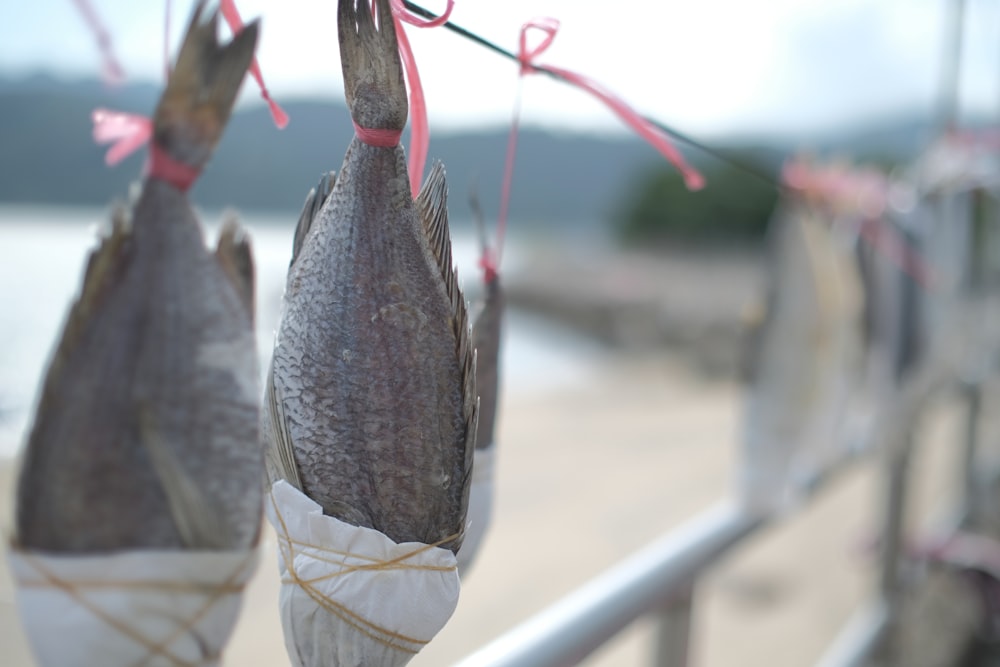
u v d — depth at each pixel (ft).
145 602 1.57
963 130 6.70
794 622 9.64
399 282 1.62
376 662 1.65
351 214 1.62
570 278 70.08
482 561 12.36
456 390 1.68
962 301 7.43
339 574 1.62
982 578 7.02
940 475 13.34
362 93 1.60
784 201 4.42
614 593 2.89
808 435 4.45
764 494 4.08
